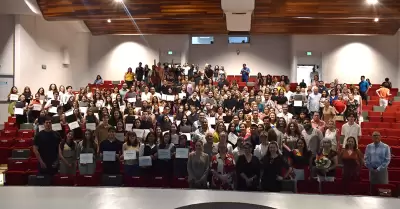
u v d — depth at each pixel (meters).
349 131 10.03
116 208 4.98
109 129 9.09
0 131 12.25
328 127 9.59
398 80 20.52
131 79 19.03
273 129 8.84
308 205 5.25
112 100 13.40
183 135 8.78
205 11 15.70
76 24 19.25
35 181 8.55
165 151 8.69
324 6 15.46
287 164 7.90
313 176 8.45
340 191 8.26
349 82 21.00
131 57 21.72
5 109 15.70
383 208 5.19
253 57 22.88
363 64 20.92
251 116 10.86
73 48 20.12
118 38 21.69
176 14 15.87
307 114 13.16
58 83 18.56
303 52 21.53
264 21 18.67
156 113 12.12
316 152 9.17
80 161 8.78
